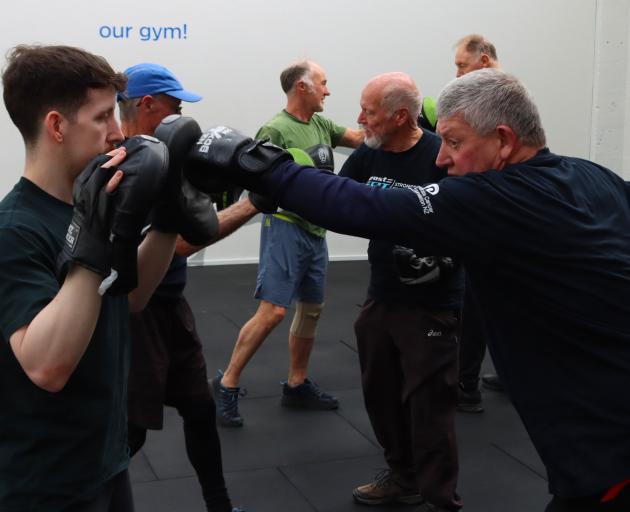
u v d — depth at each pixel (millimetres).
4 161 6977
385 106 2736
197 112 7332
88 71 1407
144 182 1255
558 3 8203
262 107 7473
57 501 1482
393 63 7738
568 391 1572
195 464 2654
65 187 1475
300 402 4020
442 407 2762
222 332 5402
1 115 6906
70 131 1422
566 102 8430
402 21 7691
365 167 2936
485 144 1650
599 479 1526
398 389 2928
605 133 8586
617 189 1743
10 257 1368
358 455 3459
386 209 1558
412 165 2811
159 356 2518
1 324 1354
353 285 6965
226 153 1524
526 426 1657
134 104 2531
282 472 3285
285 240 3715
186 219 1583
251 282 6969
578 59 8375
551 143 8477
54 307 1299
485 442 3600
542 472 3295
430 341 2740
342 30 7551
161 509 2957
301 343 3969
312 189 1575
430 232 1563
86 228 1271
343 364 4715
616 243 1605
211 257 7676
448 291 2742
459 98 1651
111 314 1537
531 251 1542
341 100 7660
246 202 2283
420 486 2787
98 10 6977
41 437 1456
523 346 1620
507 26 8078
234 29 7293
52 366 1302
